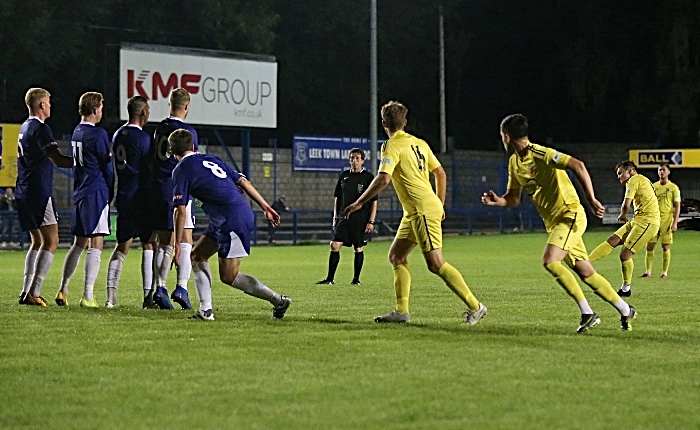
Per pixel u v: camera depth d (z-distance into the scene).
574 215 12.27
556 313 14.88
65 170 46.53
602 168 64.75
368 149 52.84
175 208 12.77
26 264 15.36
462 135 72.25
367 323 13.11
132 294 18.22
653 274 24.66
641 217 19.11
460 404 8.05
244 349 10.71
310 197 53.94
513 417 7.63
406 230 13.14
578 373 9.40
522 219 60.44
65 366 9.72
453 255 33.81
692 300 17.36
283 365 9.76
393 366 9.72
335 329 12.38
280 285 20.92
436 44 71.06
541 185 12.30
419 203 12.90
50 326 12.53
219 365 9.76
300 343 11.15
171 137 12.84
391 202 53.06
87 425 7.42
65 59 56.50
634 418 7.62
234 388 8.68
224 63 42.31
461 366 9.73
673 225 23.39
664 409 7.93
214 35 59.97
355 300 17.17
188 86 41.34
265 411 7.83
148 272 15.23
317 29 67.25
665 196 23.41
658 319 14.13
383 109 13.17
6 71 53.94
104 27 55.06
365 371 9.46
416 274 24.31
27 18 53.53
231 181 12.83
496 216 59.88
